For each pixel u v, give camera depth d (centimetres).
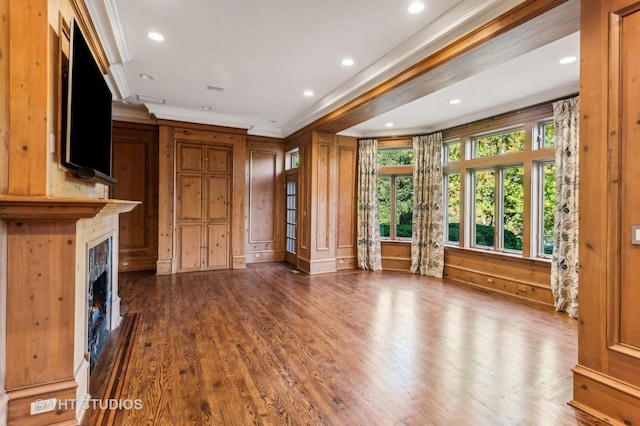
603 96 188
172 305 395
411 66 325
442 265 574
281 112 563
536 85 396
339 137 639
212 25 285
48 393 168
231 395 209
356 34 298
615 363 183
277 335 307
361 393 213
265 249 700
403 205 657
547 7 212
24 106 163
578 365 201
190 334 307
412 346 287
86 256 209
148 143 581
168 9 262
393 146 639
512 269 466
